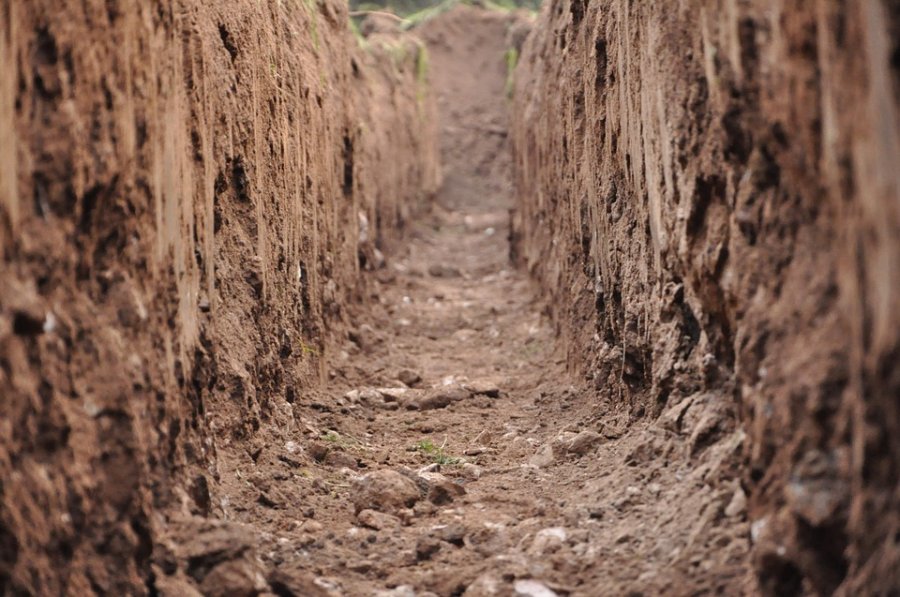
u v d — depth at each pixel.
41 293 4.75
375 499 7.57
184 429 6.47
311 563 6.44
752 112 5.16
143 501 5.29
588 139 10.71
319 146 13.22
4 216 4.39
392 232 26.30
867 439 3.99
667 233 6.99
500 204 42.75
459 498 7.79
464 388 11.98
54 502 4.59
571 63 11.73
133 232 5.66
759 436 4.99
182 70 6.89
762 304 5.11
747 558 5.28
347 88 17.19
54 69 4.88
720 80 5.56
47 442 4.64
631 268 8.55
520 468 8.60
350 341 14.95
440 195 43.38
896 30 3.59
